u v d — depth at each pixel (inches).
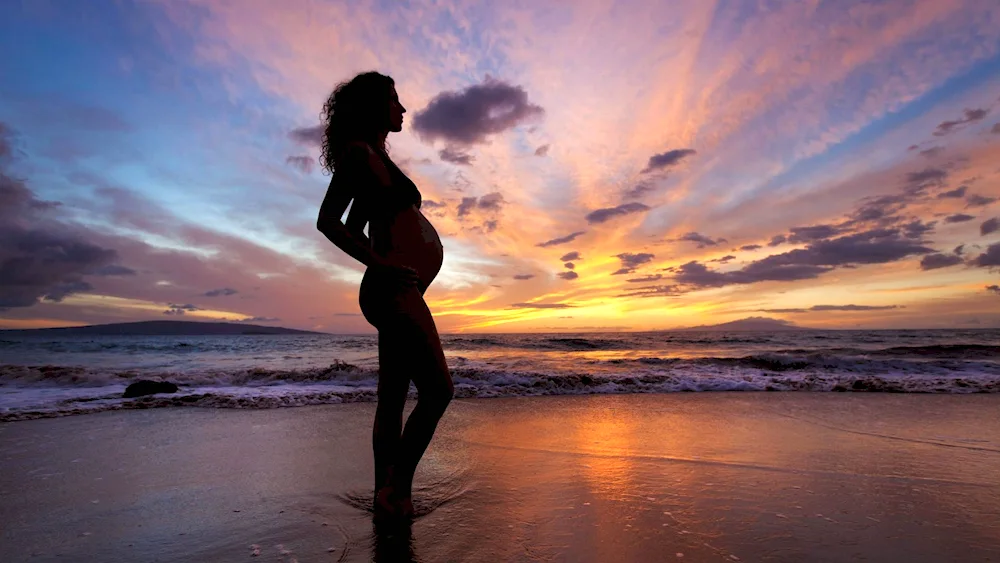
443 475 101.3
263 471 106.0
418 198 79.2
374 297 73.2
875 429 149.6
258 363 600.1
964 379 284.7
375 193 73.6
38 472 105.5
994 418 168.6
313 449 126.7
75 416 178.4
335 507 83.0
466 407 200.4
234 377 300.8
